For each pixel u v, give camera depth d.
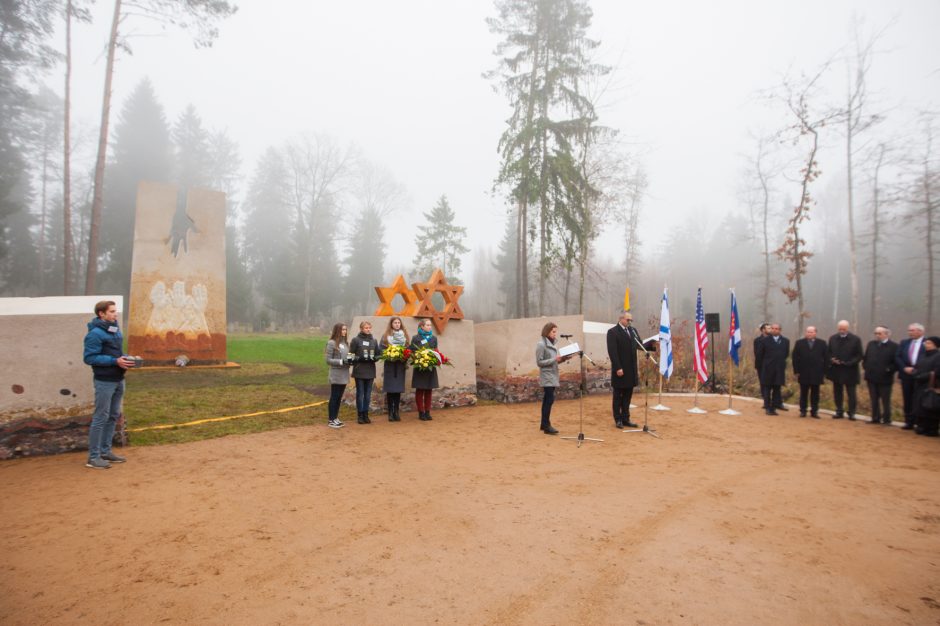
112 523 4.42
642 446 7.65
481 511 4.84
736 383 15.02
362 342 8.79
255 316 43.44
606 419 9.81
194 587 3.36
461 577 3.54
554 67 21.78
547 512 4.83
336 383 8.42
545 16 22.11
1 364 6.46
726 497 5.39
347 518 4.61
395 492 5.35
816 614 3.15
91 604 3.14
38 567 3.62
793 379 14.84
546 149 22.02
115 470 5.96
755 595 3.36
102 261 42.84
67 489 5.28
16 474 5.79
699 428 9.13
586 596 3.30
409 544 4.07
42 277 42.06
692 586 3.46
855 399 10.38
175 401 10.00
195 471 5.96
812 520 4.77
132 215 40.03
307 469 6.14
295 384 13.02
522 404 11.49
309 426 8.59
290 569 3.62
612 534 4.34
